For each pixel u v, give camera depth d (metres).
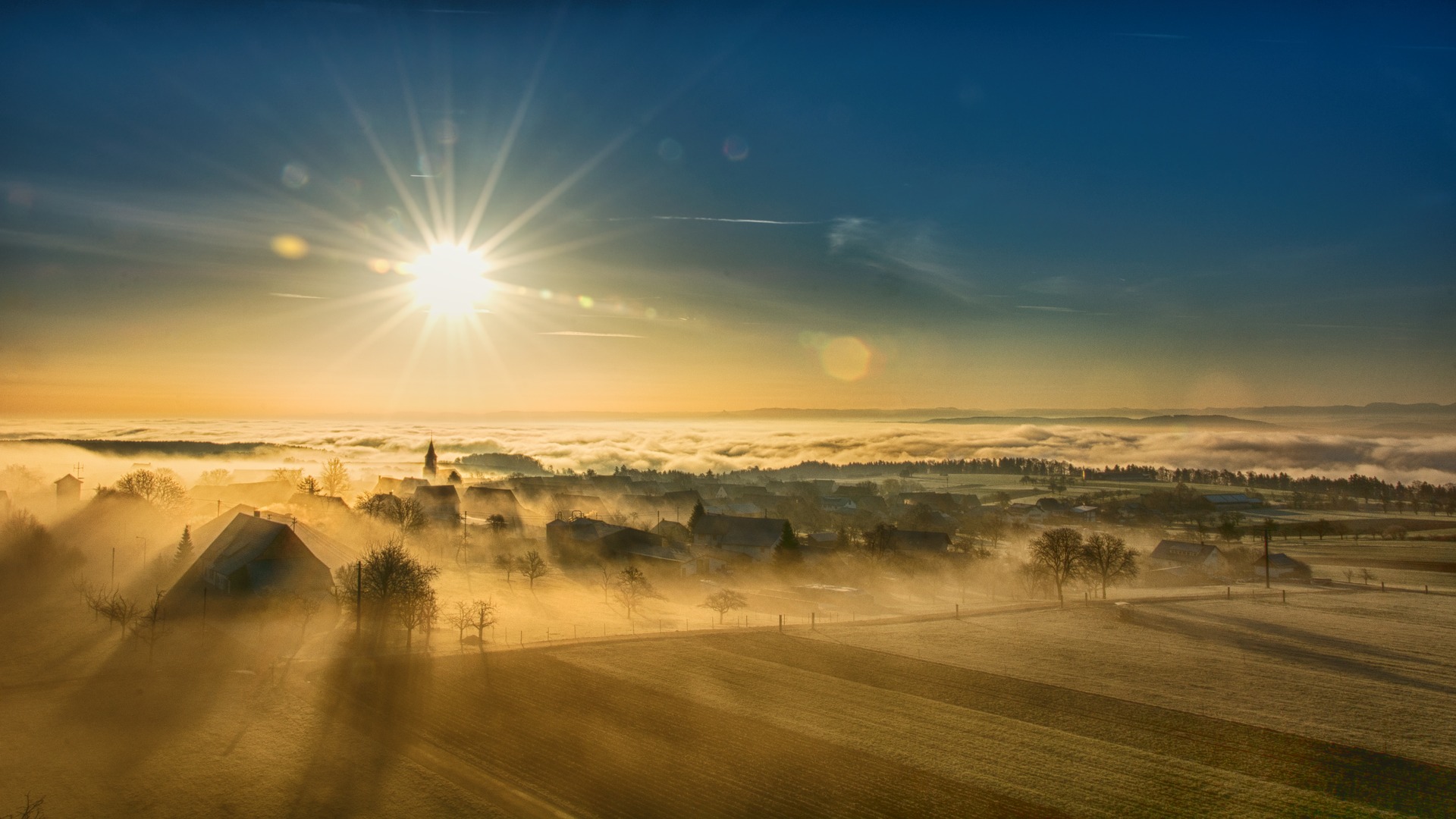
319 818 52.78
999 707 77.56
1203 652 98.75
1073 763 63.94
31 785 56.06
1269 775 62.12
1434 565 188.75
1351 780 61.50
